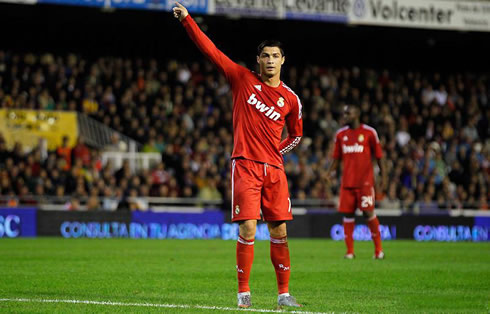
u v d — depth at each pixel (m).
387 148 69.88
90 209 53.28
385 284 22.95
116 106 69.25
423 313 16.73
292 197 60.47
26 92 66.38
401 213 60.03
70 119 64.56
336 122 73.88
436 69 90.44
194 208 58.00
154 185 57.62
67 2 59.19
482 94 83.88
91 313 15.62
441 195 63.09
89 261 30.36
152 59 77.94
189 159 62.56
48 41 78.69
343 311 16.66
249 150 17.02
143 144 65.62
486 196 68.50
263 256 34.38
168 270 26.64
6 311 15.80
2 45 77.31
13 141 62.25
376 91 79.75
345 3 66.38
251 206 16.80
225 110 71.50
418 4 68.50
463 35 81.12
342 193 34.28
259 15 63.84
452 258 35.00
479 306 18.11
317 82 77.25
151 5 61.53
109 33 79.50
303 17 65.12
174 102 70.06
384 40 84.94
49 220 52.06
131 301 17.75
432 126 76.06
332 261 32.12
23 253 34.62
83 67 70.69
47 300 17.67
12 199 52.75
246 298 16.94
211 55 17.36
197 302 17.84
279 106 17.14
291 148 18.58
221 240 50.81
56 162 58.69
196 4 61.97
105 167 57.25
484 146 76.38
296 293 20.42
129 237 53.38
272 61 17.09
